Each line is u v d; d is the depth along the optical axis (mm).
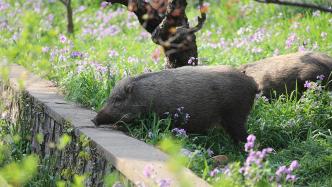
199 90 11719
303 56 14031
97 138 10359
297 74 13766
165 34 13719
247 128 12086
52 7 27734
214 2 26156
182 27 13344
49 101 13242
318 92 12828
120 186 8625
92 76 14195
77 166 10891
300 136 12023
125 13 26203
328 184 9406
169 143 6621
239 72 12031
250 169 7473
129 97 11773
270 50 17891
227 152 11586
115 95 11844
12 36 18844
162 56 16734
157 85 11805
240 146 11844
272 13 23297
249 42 18875
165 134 10930
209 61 17266
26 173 7930
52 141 12406
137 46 20312
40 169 12000
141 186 8141
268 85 13984
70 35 21578
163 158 9078
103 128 11469
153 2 14211
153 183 7855
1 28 20344
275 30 20766
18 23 22000
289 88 13820
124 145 9914
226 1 24922
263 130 11945
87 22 25438
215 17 24344
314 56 13992
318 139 11695
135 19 25188
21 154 12969
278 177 7898
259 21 23016
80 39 21531
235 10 24062
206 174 8875
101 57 17359
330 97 12664
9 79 15195
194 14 25156
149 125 11680
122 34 23359
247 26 22594
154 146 10523
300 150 11023
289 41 16500
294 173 9594
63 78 14820
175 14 13391
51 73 15398
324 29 19266
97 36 22344
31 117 13797
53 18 25125
